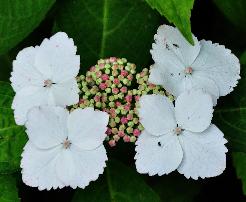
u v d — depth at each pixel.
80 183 0.33
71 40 0.33
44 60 0.33
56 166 0.33
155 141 0.32
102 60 0.34
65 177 0.33
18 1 0.34
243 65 0.35
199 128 0.32
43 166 0.33
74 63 0.33
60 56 0.33
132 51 0.35
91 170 0.32
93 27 0.35
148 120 0.32
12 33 0.35
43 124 0.32
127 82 0.33
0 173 0.34
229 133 0.34
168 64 0.33
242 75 0.35
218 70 0.33
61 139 0.33
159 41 0.33
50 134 0.32
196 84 0.33
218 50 0.33
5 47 0.35
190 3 0.30
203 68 0.33
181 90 0.33
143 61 0.35
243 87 0.35
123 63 0.34
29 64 0.34
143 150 0.32
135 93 0.33
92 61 0.36
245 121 0.34
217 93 0.33
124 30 0.35
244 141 0.34
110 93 0.34
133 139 0.33
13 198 0.34
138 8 0.35
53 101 0.33
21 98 0.33
